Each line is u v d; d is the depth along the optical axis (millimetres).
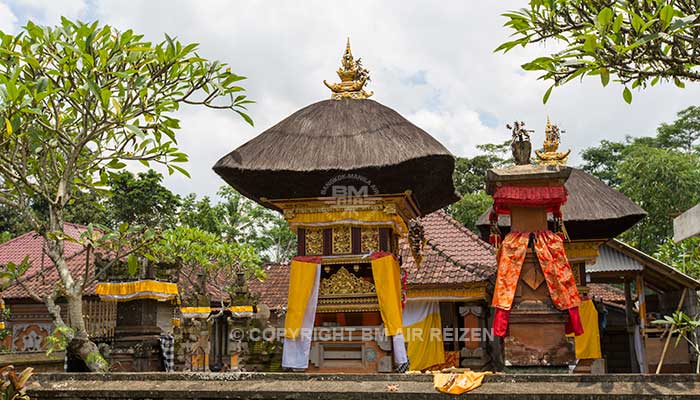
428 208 9578
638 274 15438
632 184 25094
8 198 7805
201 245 16047
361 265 8070
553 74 5527
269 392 5363
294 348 7711
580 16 5578
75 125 7930
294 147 7773
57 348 8016
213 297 17703
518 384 5152
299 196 7988
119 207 31359
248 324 10281
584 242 11742
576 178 12156
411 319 11359
